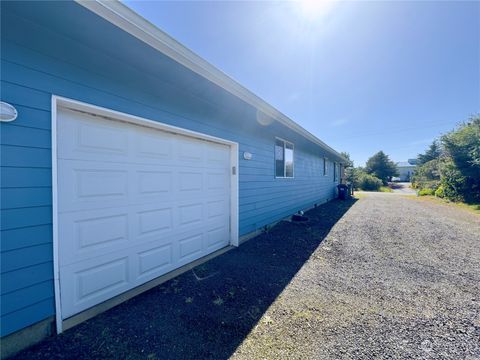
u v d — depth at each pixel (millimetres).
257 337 1828
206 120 3627
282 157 6605
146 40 1997
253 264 3459
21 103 1686
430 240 4809
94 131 2264
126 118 2479
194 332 1886
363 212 8688
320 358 1590
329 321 2043
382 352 1645
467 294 2537
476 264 3451
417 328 1936
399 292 2592
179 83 2914
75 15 1656
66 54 1953
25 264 1705
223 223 4227
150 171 2838
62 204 2010
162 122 2865
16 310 1657
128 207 2578
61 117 2018
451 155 11156
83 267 2164
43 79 1810
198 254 3645
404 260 3635
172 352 1661
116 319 2061
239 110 3971
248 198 4820
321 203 11461
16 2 1507
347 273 3133
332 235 5223
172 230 3158
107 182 2369
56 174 1888
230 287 2705
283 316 2123
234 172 4383
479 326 1957
